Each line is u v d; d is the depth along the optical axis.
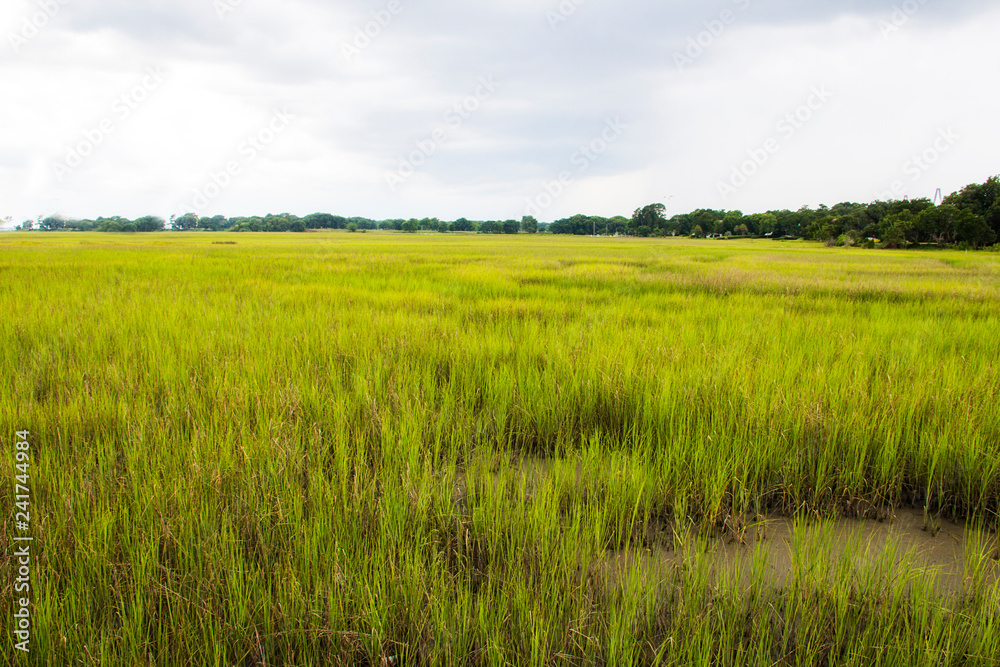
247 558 2.31
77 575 2.11
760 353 5.39
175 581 2.09
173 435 3.34
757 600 2.12
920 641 1.88
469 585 2.16
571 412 4.01
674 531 2.62
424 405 3.88
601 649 1.88
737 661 1.85
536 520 2.50
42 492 2.68
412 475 2.92
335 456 3.15
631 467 3.05
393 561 2.21
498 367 4.96
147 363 4.88
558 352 5.05
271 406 3.76
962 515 3.07
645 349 5.20
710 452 3.24
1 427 3.38
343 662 1.84
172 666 1.85
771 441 3.31
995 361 5.05
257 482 2.78
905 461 3.24
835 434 3.38
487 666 1.84
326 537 2.37
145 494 2.57
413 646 1.88
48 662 1.78
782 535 2.82
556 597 2.03
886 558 2.43
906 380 4.30
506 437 3.81
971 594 2.22
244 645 1.89
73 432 3.40
